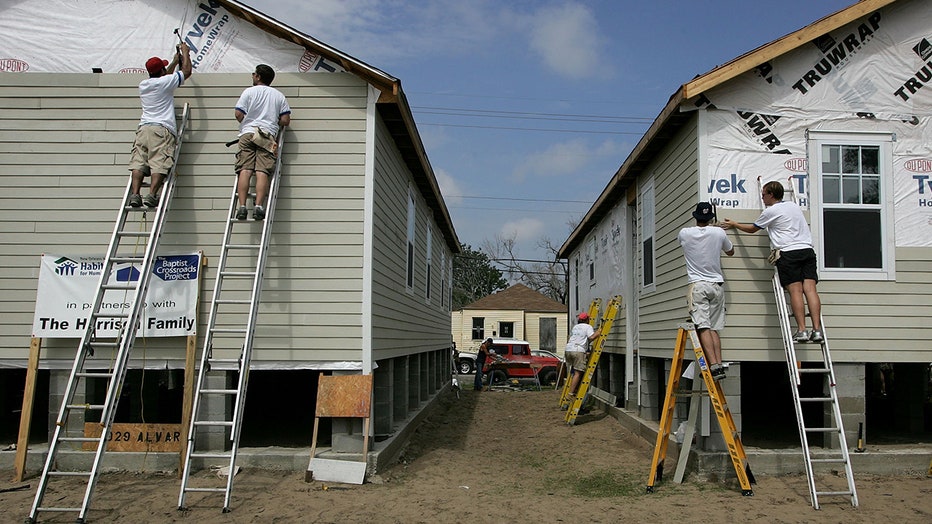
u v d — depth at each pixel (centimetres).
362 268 861
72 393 690
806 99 896
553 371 2702
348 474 805
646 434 1110
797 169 888
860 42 902
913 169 897
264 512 684
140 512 682
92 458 850
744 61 862
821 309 875
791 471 845
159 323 854
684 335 830
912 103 901
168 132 832
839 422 745
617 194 1427
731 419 785
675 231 997
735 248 867
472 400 1906
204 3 902
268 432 1080
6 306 877
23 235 880
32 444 917
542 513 704
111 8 907
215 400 857
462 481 855
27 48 901
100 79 897
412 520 668
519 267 6531
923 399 1045
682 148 963
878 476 840
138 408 1077
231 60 894
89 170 886
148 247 764
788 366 789
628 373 1330
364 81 884
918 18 908
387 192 984
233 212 820
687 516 688
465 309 4225
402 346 1138
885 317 877
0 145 889
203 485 784
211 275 866
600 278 1692
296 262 862
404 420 1190
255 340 854
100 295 740
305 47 887
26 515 672
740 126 890
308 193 870
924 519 668
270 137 828
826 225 885
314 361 852
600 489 823
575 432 1273
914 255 887
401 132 1006
